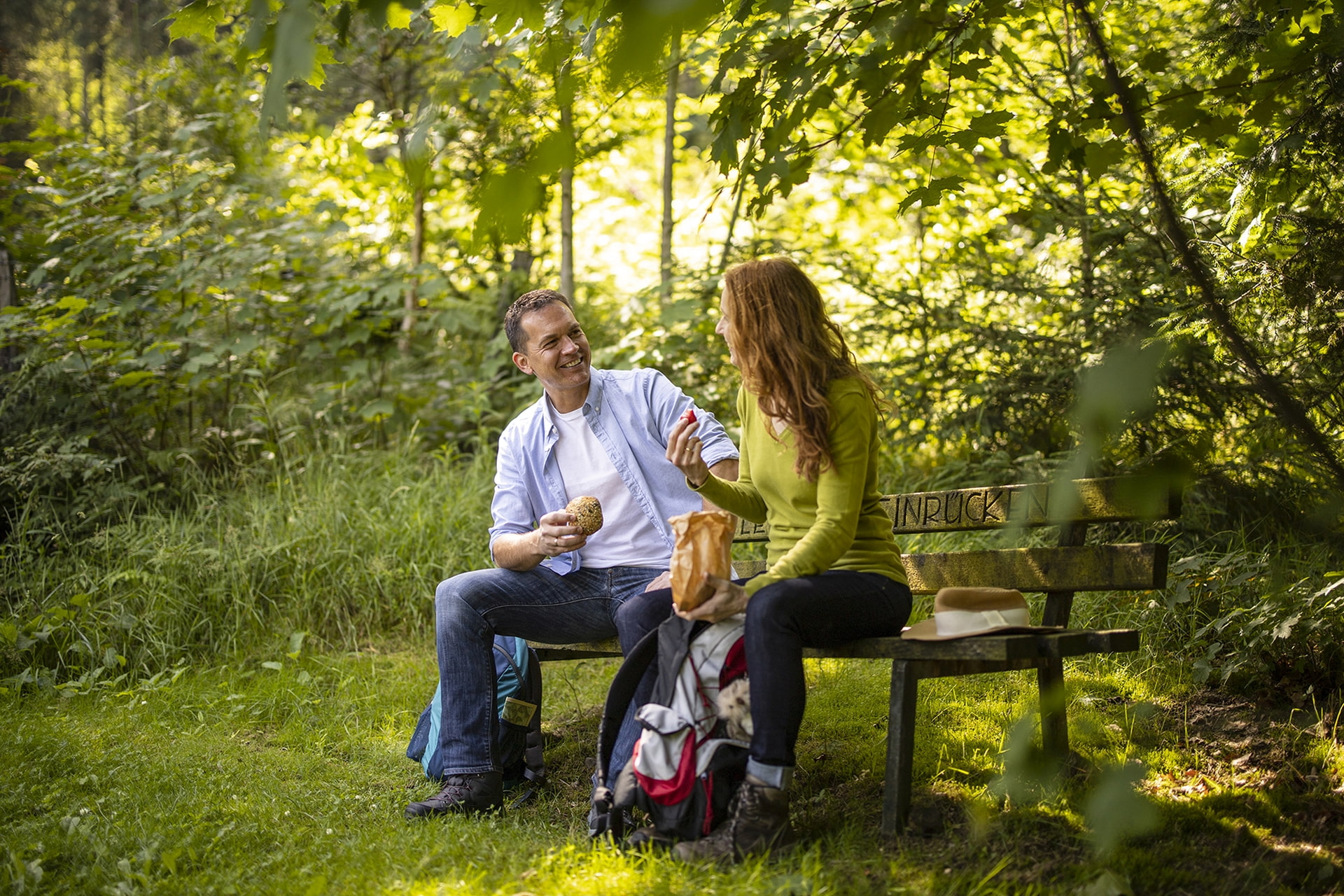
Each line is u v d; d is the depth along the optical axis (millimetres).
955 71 2838
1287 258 3350
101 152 6492
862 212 7215
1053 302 4812
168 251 6332
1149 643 3619
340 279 6641
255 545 5195
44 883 2582
